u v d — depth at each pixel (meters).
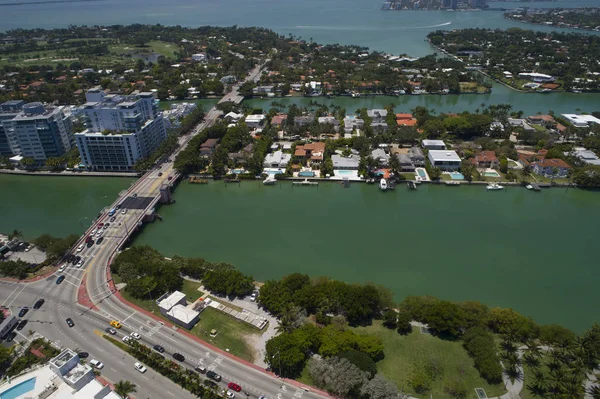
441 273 192.38
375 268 195.88
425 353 141.88
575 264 199.00
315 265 198.25
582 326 161.50
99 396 113.75
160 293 172.88
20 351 142.75
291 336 140.25
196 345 146.50
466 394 126.12
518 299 176.12
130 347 144.50
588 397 124.38
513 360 132.50
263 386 130.12
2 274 185.62
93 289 175.88
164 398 126.00
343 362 129.88
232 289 169.25
